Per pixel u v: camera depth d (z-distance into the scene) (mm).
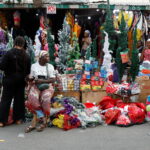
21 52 5535
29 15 9242
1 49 7406
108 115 5820
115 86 6605
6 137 5098
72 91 6488
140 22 8609
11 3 8078
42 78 5391
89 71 6613
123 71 7410
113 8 8484
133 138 5047
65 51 6676
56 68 6738
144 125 5797
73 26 8617
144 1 8672
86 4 8328
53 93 6043
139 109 5887
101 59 7582
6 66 5465
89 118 5691
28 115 6113
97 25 9125
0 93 6613
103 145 4723
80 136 5137
